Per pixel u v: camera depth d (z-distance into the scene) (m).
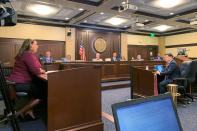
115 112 0.65
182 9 6.30
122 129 0.64
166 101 0.81
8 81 2.08
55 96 1.73
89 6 5.68
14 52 7.33
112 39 9.80
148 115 0.73
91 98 1.99
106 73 5.83
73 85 1.85
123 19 7.72
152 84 3.32
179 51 10.54
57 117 1.74
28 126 2.26
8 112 1.61
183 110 3.09
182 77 3.59
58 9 6.36
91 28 9.06
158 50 11.57
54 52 8.25
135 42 10.70
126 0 5.19
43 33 7.95
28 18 7.25
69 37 8.48
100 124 2.03
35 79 2.58
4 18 1.76
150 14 6.88
